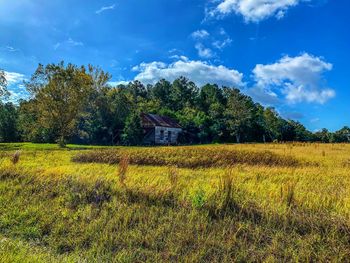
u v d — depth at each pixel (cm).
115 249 675
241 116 8525
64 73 4269
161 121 7250
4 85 4725
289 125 9288
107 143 6153
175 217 790
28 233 784
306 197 831
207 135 7950
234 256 616
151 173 1305
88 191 984
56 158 2186
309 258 586
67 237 746
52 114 4275
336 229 656
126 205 873
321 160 1956
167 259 618
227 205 796
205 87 12062
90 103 6009
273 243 641
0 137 5919
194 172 1393
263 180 1148
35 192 1065
